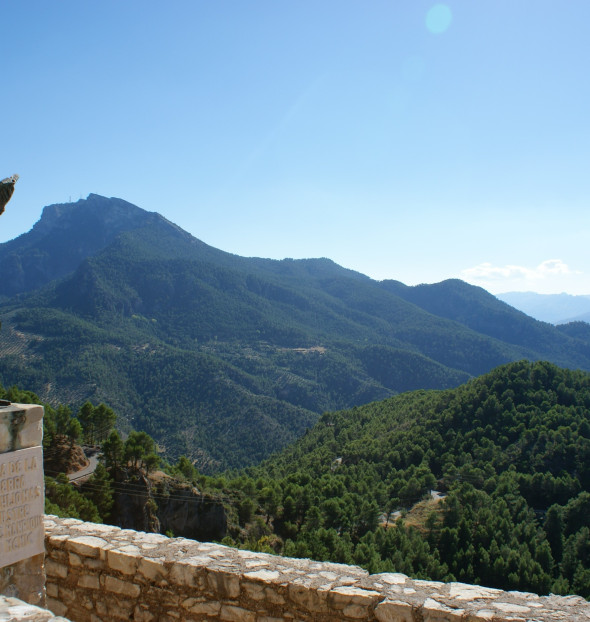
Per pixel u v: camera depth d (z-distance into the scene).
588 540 49.50
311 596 5.77
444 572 42.75
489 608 5.26
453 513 53.53
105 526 7.69
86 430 60.81
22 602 4.44
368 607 5.53
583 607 5.29
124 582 6.68
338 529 52.62
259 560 6.51
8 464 5.50
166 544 7.00
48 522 7.86
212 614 6.19
